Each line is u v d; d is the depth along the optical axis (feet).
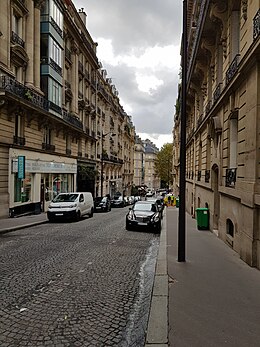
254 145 24.93
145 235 46.78
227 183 34.76
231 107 33.35
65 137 102.63
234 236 30.96
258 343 12.77
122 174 234.17
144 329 15.15
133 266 27.50
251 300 17.42
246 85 27.61
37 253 32.01
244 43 29.12
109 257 30.83
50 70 84.79
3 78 62.13
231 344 12.68
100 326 15.49
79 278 23.38
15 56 70.44
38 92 79.30
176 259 27.25
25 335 14.48
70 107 110.73
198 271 23.25
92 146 142.51
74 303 18.43
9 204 66.74
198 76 66.49
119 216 79.56
